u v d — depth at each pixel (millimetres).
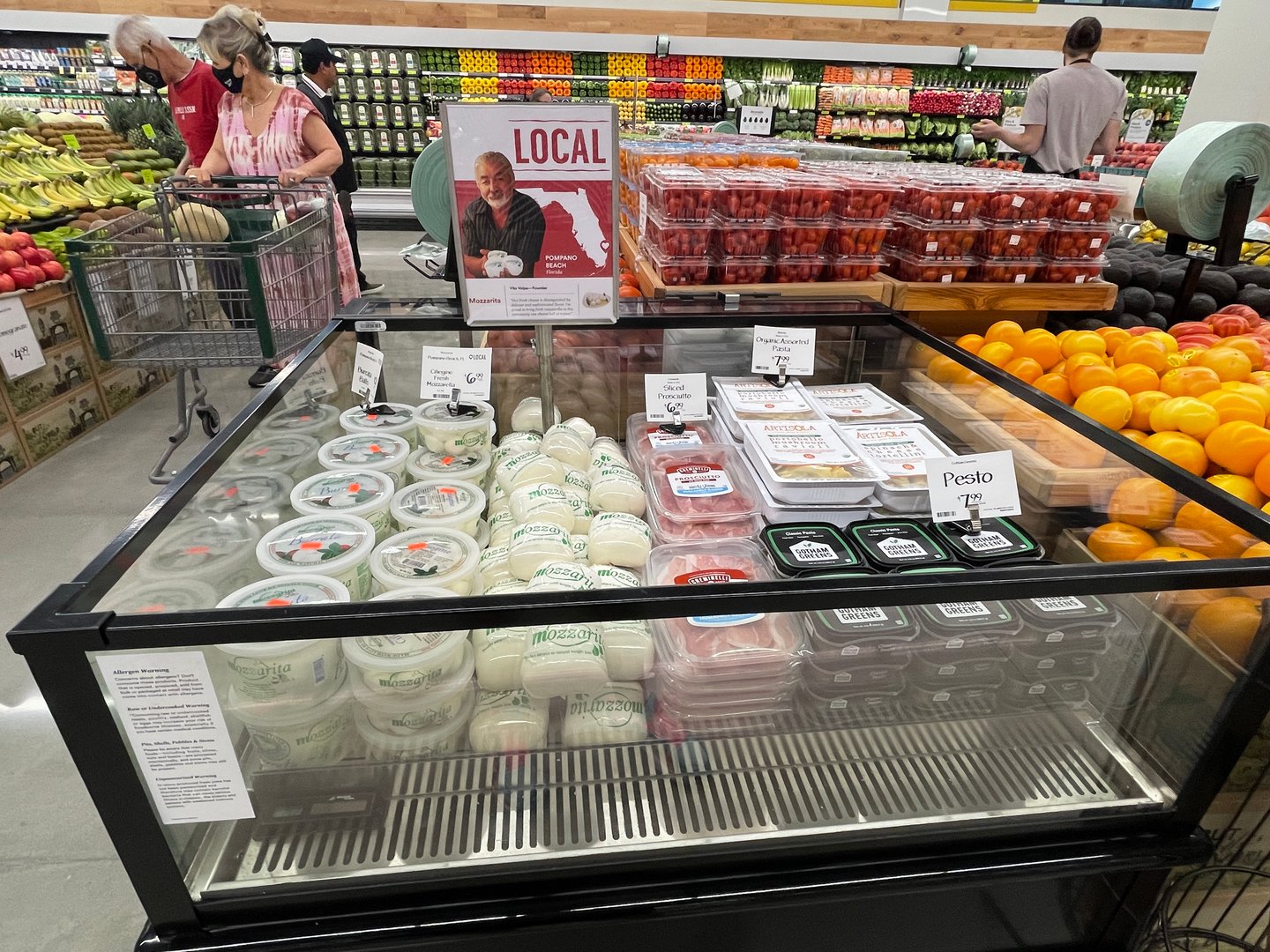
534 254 1286
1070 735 1149
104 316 2658
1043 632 1102
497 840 997
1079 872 1058
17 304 3209
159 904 928
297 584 1018
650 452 1574
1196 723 1036
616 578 1146
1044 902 1119
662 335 1760
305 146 3479
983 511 1163
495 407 1812
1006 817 1056
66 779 1823
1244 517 996
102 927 1507
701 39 7262
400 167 7461
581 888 997
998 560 1182
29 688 2076
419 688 973
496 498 1470
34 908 1540
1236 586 914
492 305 1324
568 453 1534
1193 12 7371
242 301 2846
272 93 3354
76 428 3635
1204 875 1319
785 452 1431
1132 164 5918
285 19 6836
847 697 1123
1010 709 1150
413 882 962
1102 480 1230
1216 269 2457
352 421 1604
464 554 1172
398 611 819
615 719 1055
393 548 1178
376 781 1020
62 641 748
